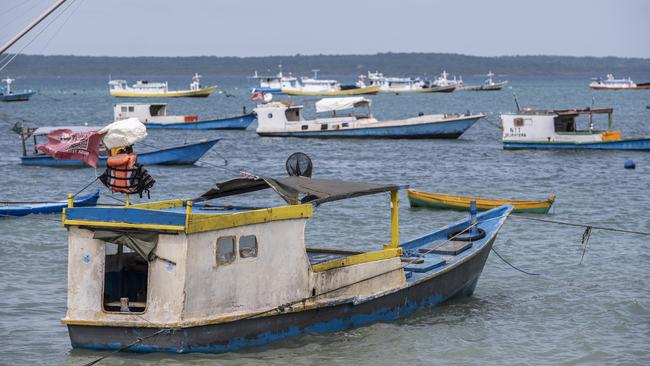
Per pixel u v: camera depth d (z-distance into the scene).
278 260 19.83
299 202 22.02
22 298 25.09
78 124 110.06
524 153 67.50
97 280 18.91
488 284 27.28
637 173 55.53
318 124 81.88
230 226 18.81
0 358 20.09
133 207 19.56
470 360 20.47
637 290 26.47
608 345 21.59
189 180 52.56
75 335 19.22
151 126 93.06
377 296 21.80
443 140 80.00
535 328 22.86
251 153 70.75
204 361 18.97
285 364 19.52
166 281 18.44
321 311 20.83
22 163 58.44
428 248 25.58
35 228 34.81
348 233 35.38
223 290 18.94
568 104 167.00
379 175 56.53
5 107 160.00
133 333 18.83
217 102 191.75
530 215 39.72
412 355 20.59
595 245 32.78
